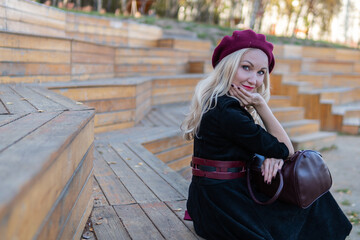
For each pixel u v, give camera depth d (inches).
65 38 209.9
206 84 79.3
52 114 86.9
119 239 82.1
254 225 72.8
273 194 75.5
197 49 413.1
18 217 36.6
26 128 67.7
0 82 163.2
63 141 56.3
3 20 180.7
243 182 77.7
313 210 80.3
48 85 170.2
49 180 49.1
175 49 358.9
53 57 201.5
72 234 69.1
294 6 648.4
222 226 75.1
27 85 167.5
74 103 110.0
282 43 557.0
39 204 44.4
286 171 74.2
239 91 76.6
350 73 496.7
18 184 36.1
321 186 74.0
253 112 87.2
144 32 380.5
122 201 104.0
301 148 289.7
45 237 48.5
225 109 73.1
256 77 78.1
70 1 469.1
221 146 75.6
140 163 139.9
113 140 174.2
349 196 181.6
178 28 486.0
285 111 326.6
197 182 80.4
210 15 634.8
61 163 56.8
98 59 258.8
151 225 89.8
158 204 103.2
